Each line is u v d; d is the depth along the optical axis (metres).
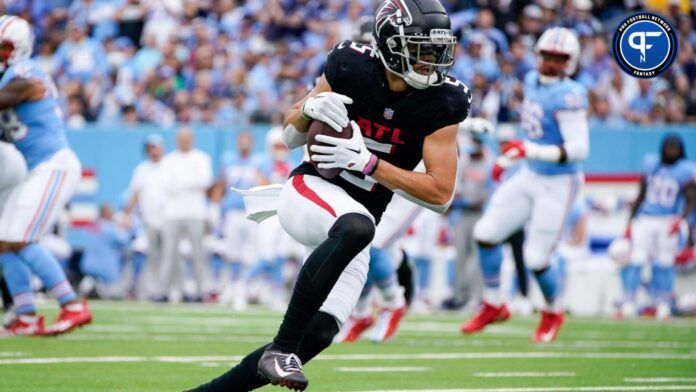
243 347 23.59
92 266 40.91
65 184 23.61
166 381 17.52
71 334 25.27
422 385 17.84
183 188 39.81
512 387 17.78
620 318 37.81
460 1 50.19
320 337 13.07
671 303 38.53
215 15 53.69
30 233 23.45
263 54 49.34
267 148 41.72
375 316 33.69
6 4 55.84
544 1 49.25
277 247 39.59
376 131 13.68
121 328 27.69
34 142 23.39
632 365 21.75
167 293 40.12
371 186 13.88
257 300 40.34
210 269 41.31
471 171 38.72
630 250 38.06
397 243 26.42
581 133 26.50
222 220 40.88
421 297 40.50
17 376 17.56
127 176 43.75
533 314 40.06
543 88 26.94
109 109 48.75
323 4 51.94
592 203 41.38
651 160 37.94
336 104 13.16
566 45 26.45
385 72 13.66
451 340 27.38
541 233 27.05
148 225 40.44
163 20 53.00
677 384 18.59
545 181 26.92
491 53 46.25
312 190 13.59
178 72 49.72
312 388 17.25
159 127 43.62
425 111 13.55
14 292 23.88
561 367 21.11
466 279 39.53
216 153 43.09
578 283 39.97
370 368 20.38
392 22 13.28
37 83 23.27
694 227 39.59
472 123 26.69
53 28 55.47
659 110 45.06
